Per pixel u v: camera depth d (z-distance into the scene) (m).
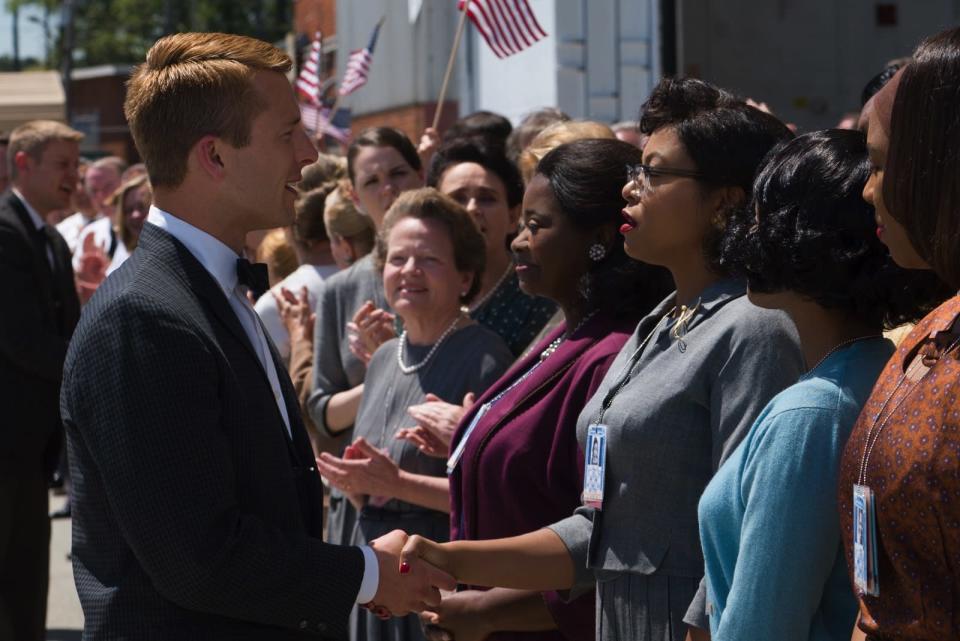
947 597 1.53
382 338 3.76
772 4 9.91
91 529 2.15
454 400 3.35
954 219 1.57
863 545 1.62
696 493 2.31
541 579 2.49
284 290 4.46
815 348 2.01
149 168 2.29
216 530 2.04
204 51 2.27
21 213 5.18
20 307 4.97
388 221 3.54
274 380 2.38
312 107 8.95
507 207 3.90
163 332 2.08
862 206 1.93
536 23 5.46
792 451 1.86
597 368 2.66
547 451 2.73
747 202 2.20
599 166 2.76
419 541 2.40
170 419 2.04
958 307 1.58
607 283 2.74
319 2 13.70
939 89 1.58
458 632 2.72
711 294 2.38
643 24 7.81
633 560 2.35
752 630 1.86
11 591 5.00
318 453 4.10
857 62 10.05
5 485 4.96
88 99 32.09
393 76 10.75
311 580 2.14
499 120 4.82
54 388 5.09
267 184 2.27
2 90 14.21
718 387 2.26
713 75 9.84
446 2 9.69
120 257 7.20
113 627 2.11
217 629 2.12
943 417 1.51
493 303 3.79
